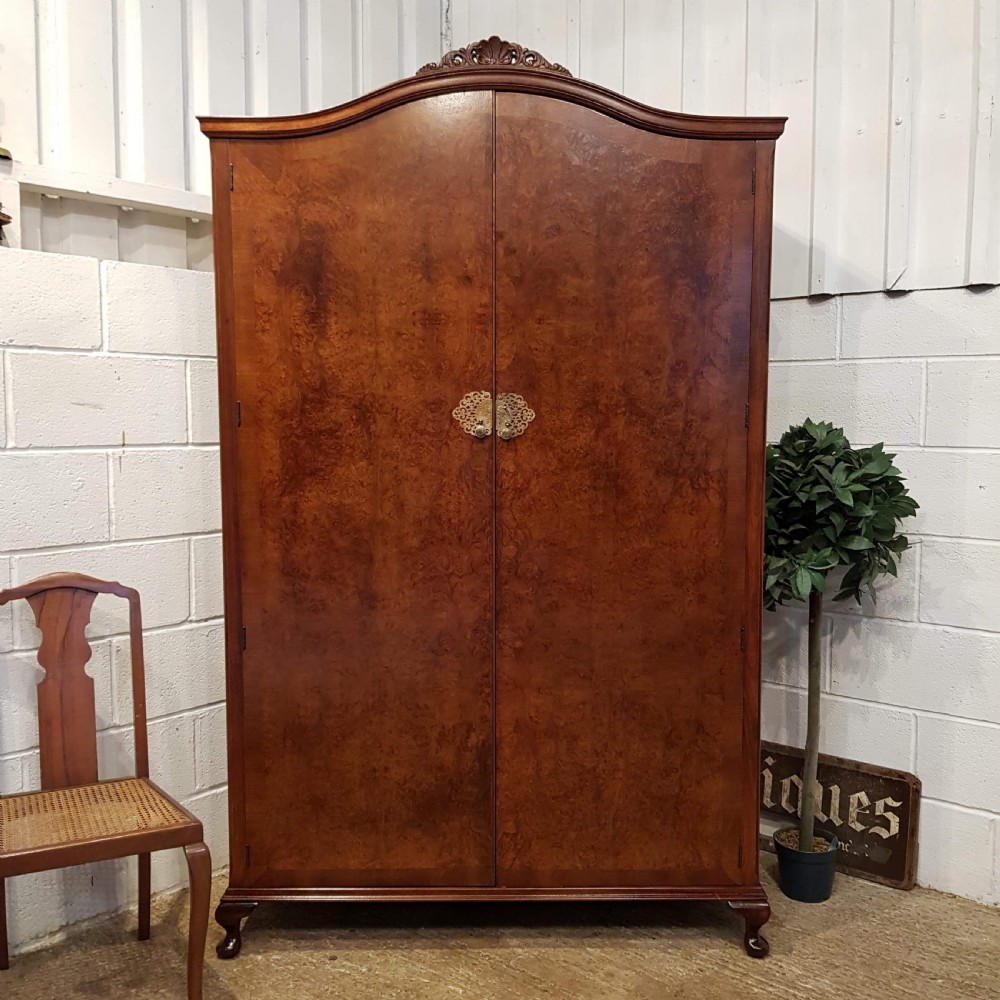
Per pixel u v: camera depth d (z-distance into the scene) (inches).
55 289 71.6
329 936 73.9
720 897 70.7
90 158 76.2
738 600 69.2
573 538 69.0
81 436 73.9
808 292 83.4
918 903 78.7
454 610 69.6
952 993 66.4
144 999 65.9
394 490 68.8
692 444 68.2
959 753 79.1
